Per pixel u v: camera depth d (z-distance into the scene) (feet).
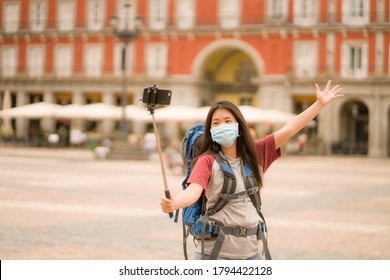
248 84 262.47
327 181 115.96
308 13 234.38
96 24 266.36
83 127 268.82
